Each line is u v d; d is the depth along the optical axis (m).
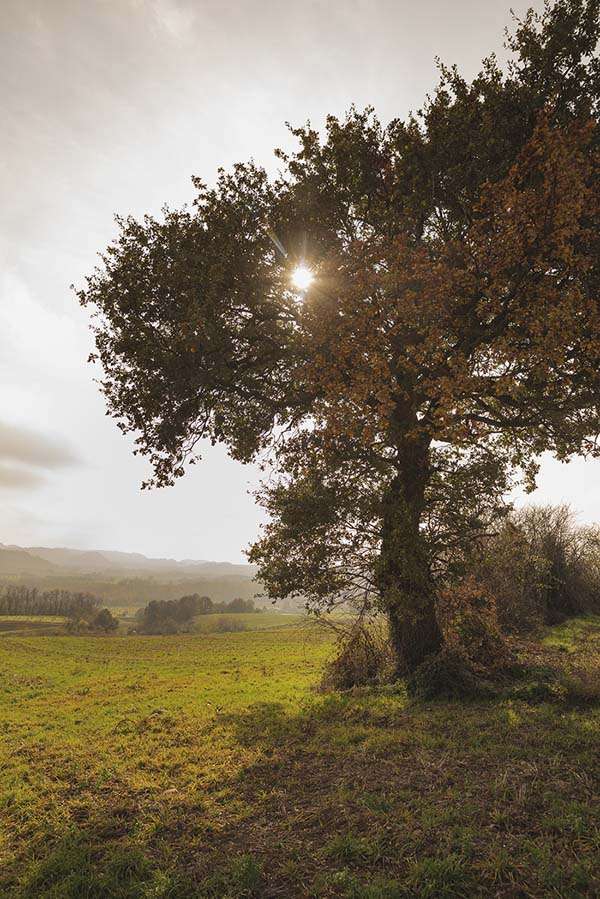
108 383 15.84
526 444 17.36
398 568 14.47
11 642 41.66
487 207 12.34
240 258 14.97
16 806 8.63
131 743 11.84
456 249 12.56
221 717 13.62
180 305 14.72
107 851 6.78
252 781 8.94
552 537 25.67
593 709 10.91
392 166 14.57
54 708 16.92
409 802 7.37
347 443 14.73
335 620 16.98
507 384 12.46
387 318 13.05
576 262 11.56
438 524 15.51
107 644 42.25
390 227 14.60
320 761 9.59
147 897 5.62
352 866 5.96
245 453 17.58
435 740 9.84
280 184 15.75
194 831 7.23
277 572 16.11
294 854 6.32
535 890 5.22
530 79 13.69
